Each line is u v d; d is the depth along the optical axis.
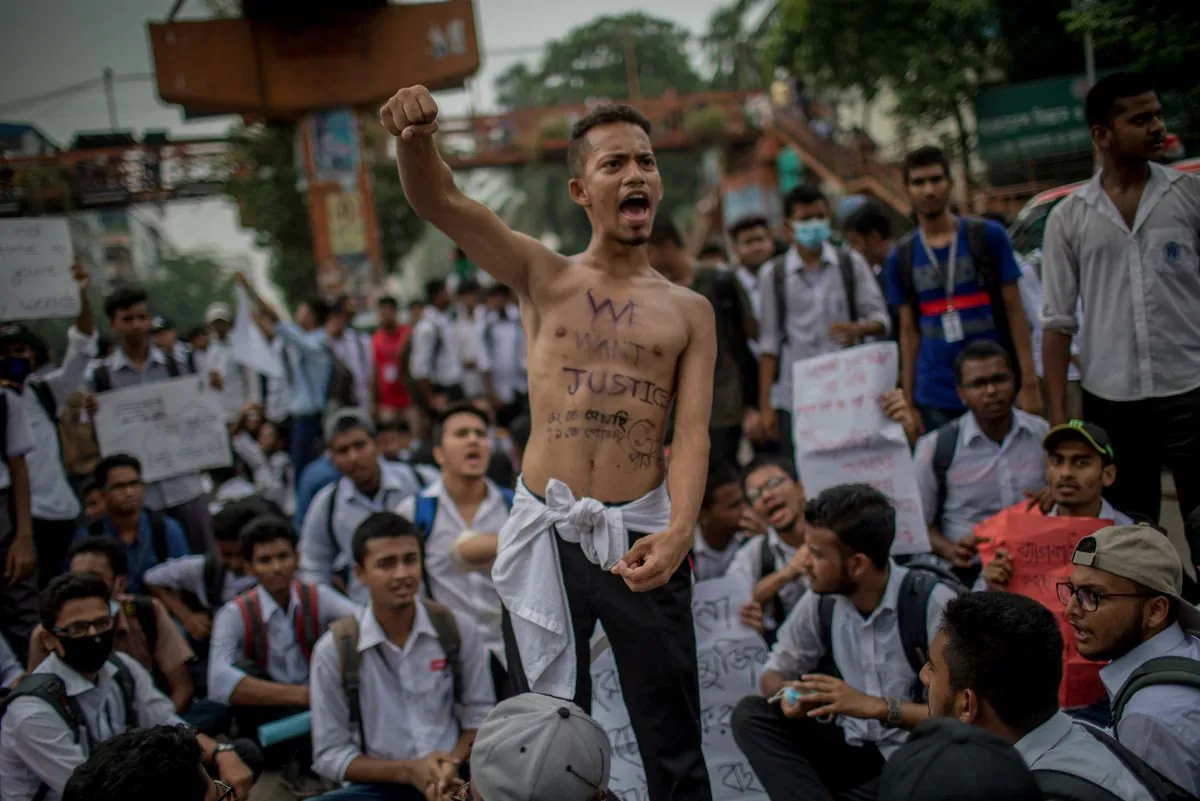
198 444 7.36
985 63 10.94
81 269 6.75
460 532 5.61
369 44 19.64
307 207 24.09
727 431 6.97
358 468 6.48
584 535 3.05
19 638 5.79
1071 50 10.32
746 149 28.23
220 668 5.14
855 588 4.08
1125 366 4.29
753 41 26.98
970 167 10.96
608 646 3.44
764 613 5.18
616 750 4.23
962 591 4.09
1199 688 2.91
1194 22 5.95
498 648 5.20
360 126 20.33
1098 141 4.26
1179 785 2.85
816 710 3.80
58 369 7.21
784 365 7.05
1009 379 4.79
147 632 5.14
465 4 19.72
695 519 2.97
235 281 10.30
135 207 24.25
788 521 5.05
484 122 29.11
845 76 12.68
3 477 5.73
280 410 11.77
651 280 3.29
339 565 6.54
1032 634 2.61
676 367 3.24
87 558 5.06
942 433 5.04
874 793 3.97
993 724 2.66
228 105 19.52
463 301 13.84
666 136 28.20
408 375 13.13
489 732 2.44
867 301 6.71
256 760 4.68
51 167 20.39
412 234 26.03
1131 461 4.40
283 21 19.44
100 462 6.49
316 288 24.31
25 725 4.09
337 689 4.61
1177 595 3.15
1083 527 3.94
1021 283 6.05
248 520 6.25
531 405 3.24
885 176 16.02
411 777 4.40
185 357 7.86
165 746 2.81
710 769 4.58
